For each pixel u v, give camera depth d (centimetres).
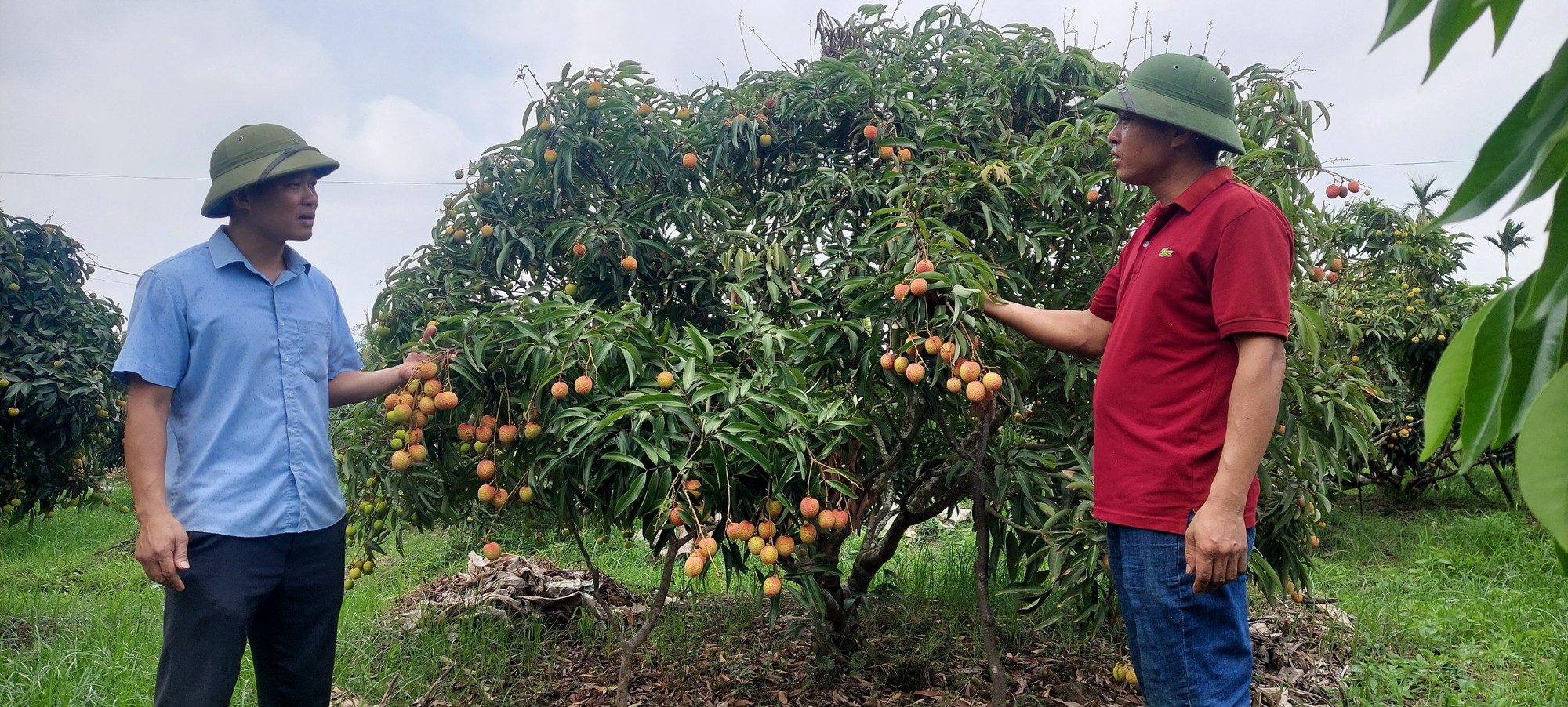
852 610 334
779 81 335
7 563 615
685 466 212
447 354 243
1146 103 178
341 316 241
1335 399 282
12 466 511
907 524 329
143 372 186
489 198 315
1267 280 161
